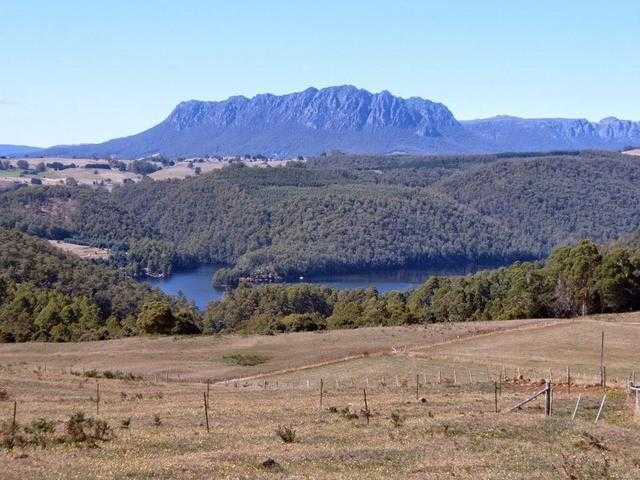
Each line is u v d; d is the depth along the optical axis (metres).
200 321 173.75
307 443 34.66
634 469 30.38
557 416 43.12
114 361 86.88
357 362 81.56
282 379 73.62
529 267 154.50
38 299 145.12
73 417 38.16
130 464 29.12
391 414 43.16
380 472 28.52
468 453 32.56
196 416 43.03
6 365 79.75
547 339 91.75
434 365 76.88
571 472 28.86
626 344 87.75
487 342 91.25
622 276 126.50
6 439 34.00
